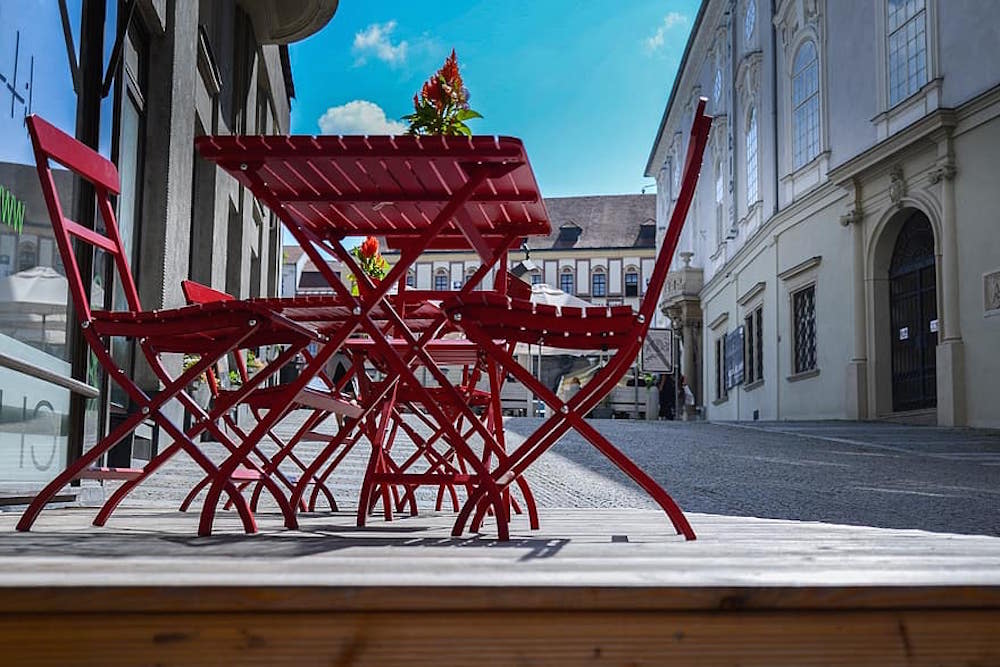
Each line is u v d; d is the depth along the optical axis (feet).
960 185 49.34
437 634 4.04
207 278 37.45
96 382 17.54
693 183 8.68
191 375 8.42
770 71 77.97
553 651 4.08
